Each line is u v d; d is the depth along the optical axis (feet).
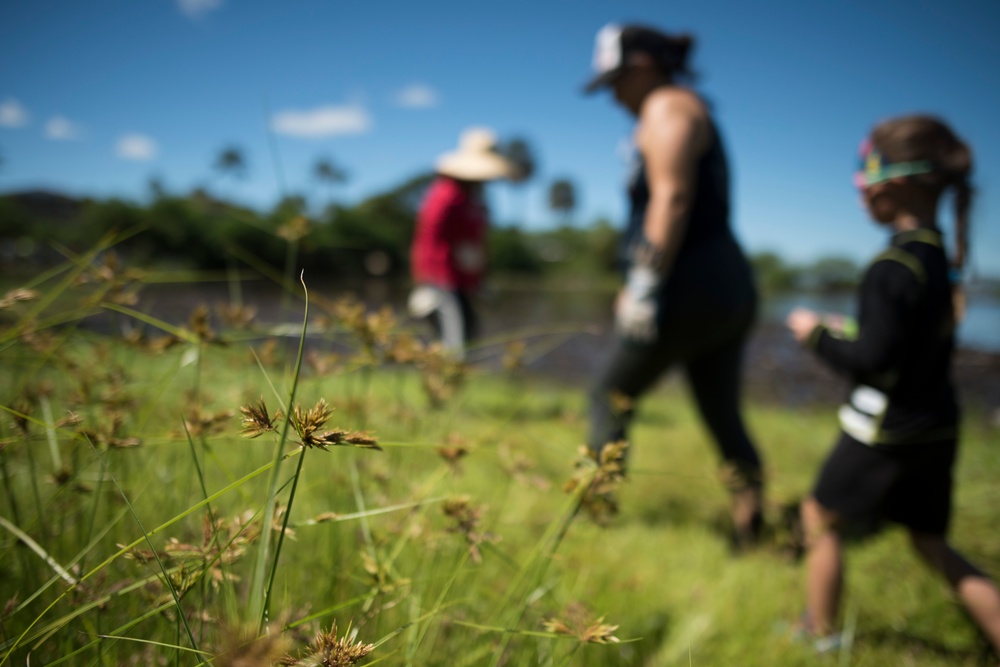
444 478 3.65
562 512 2.89
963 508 7.99
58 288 3.19
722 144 7.44
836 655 4.99
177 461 4.01
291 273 3.89
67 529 3.27
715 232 7.30
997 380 23.68
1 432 3.04
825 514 5.51
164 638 2.68
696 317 7.18
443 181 15.14
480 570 4.56
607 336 38.73
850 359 5.39
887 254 5.26
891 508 5.41
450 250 14.93
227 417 2.62
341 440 1.69
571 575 4.79
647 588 5.42
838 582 5.37
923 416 5.16
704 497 8.86
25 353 3.44
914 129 5.19
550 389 18.58
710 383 7.84
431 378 4.17
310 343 4.57
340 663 1.73
